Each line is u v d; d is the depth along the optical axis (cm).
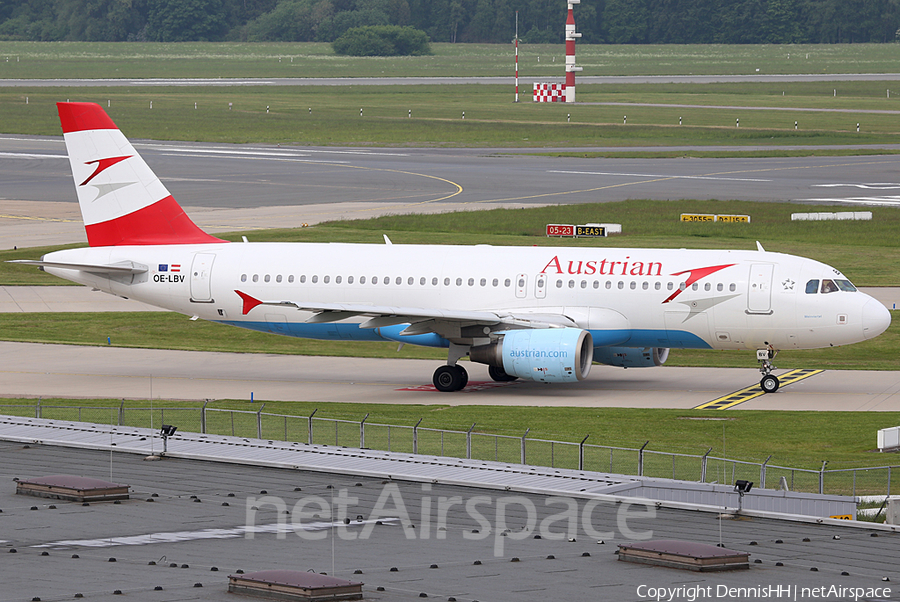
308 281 17875
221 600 5516
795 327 16538
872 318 16350
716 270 16850
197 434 10556
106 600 5469
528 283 17338
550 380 16562
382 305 17712
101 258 18412
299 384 18112
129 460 9450
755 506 8762
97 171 18512
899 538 7394
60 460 9375
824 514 9012
